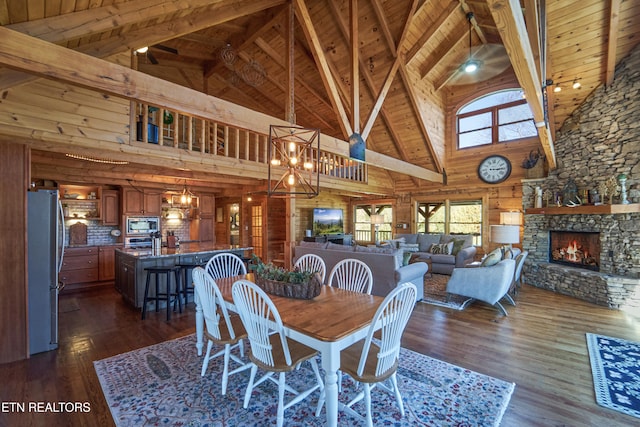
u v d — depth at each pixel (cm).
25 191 293
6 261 283
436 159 783
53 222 309
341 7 534
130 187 638
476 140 762
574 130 565
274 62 653
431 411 210
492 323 380
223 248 535
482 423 197
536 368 267
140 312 427
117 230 640
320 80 691
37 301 299
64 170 511
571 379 250
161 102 269
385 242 759
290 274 255
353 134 477
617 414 206
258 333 196
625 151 474
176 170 547
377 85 655
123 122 348
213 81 728
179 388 236
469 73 690
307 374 258
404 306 190
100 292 540
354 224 1053
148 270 410
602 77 501
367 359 203
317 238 834
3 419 200
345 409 199
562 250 573
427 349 306
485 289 422
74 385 242
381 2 525
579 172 552
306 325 188
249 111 342
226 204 1005
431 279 635
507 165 709
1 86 254
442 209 843
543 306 452
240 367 252
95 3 244
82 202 611
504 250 540
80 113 314
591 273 482
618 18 426
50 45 211
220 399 222
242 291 198
